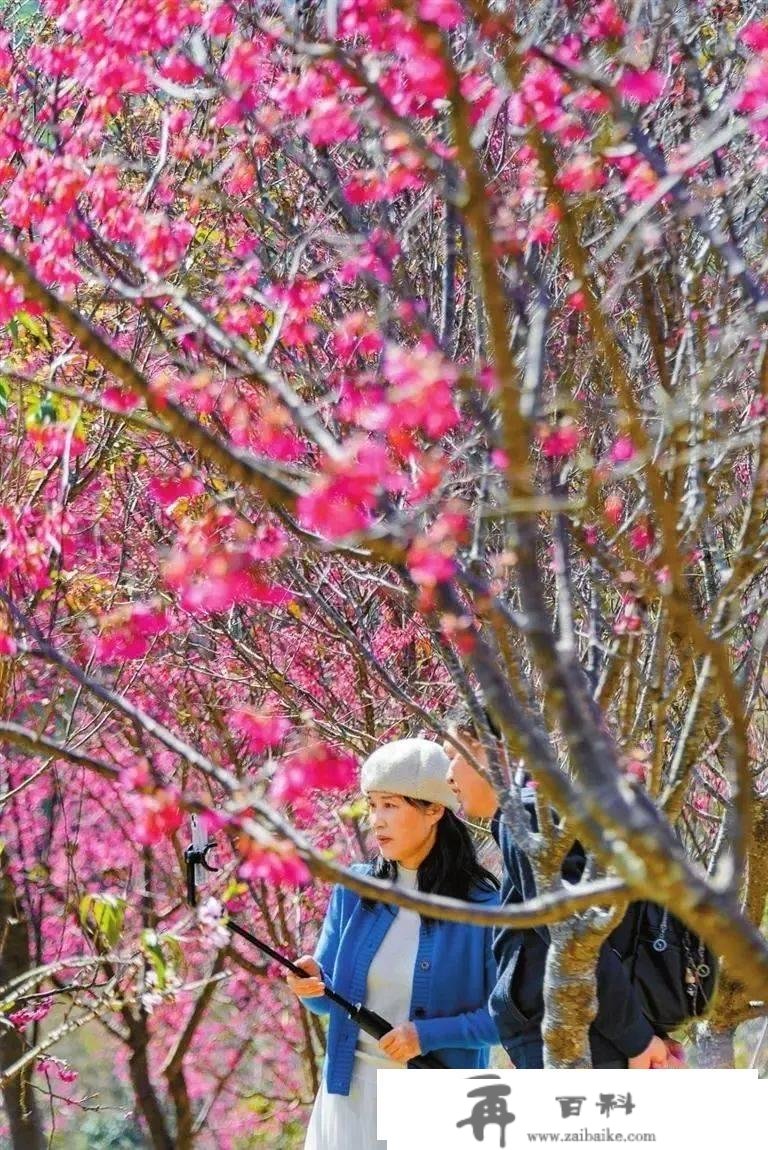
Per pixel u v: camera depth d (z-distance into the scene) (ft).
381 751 23.36
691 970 20.80
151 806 13.42
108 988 25.05
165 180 24.68
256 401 20.26
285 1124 60.08
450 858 23.30
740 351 18.92
